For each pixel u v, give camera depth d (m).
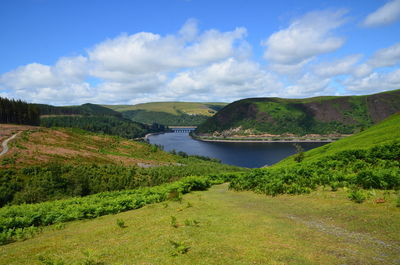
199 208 15.41
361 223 9.88
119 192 29.12
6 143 79.62
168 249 8.84
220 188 25.67
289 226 10.41
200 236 9.91
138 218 14.85
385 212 10.66
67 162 71.56
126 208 19.20
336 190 16.17
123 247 9.71
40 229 15.66
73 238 12.41
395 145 26.25
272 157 169.38
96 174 60.09
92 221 16.45
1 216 17.80
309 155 52.44
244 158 166.62
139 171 68.44
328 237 8.89
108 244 10.42
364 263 6.86
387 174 14.98
